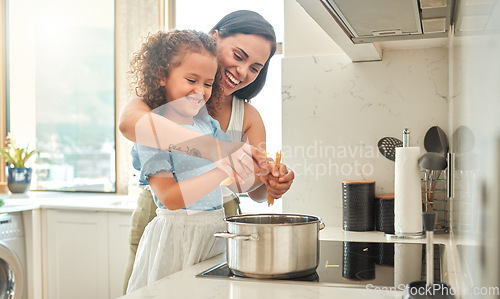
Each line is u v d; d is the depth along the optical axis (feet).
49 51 10.60
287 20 5.69
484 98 1.36
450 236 4.45
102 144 10.21
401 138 5.39
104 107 10.18
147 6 9.47
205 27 9.15
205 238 4.07
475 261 1.61
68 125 10.49
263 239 2.98
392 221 5.03
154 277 4.06
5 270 8.16
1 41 10.87
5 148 10.80
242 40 6.95
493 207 1.13
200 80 5.22
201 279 3.05
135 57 5.29
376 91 5.46
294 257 3.00
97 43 10.21
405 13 3.62
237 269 3.08
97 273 8.03
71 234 8.20
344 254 3.91
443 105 5.25
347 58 5.53
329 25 3.89
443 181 5.08
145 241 4.30
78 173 10.39
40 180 10.74
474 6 1.70
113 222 7.88
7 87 10.96
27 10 10.76
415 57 5.32
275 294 2.66
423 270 3.26
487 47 1.31
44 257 8.40
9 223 8.01
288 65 5.70
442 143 5.08
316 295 2.64
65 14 10.44
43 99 10.68
